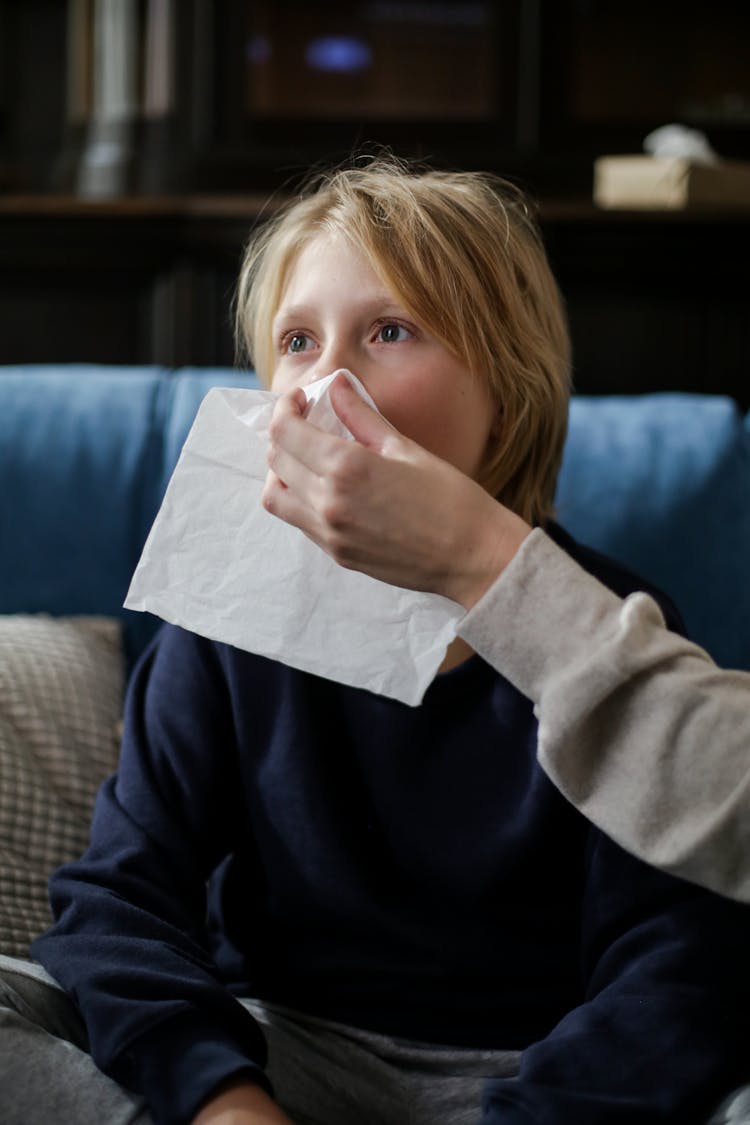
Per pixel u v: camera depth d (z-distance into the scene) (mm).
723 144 2941
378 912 876
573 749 664
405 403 822
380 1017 885
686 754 651
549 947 881
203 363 2623
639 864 794
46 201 2578
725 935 758
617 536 1285
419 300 826
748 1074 738
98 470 1330
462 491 689
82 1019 760
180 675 935
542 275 1003
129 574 1316
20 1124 669
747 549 1298
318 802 886
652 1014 727
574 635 666
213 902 993
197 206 2564
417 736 889
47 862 1036
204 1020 727
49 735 1118
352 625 751
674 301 2551
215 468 766
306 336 858
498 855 863
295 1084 841
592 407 1378
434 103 3025
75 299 2629
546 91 2906
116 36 2887
